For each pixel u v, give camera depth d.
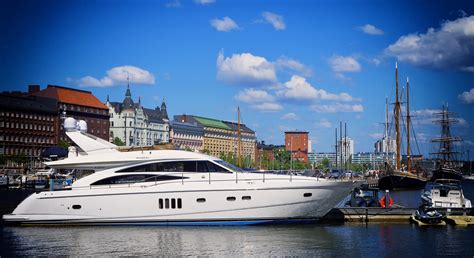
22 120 163.88
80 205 40.81
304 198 40.78
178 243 35.84
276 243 35.97
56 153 63.88
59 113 180.12
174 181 40.41
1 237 37.97
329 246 35.50
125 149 42.88
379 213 45.88
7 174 124.44
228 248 34.69
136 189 40.41
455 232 40.78
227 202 40.16
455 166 145.25
